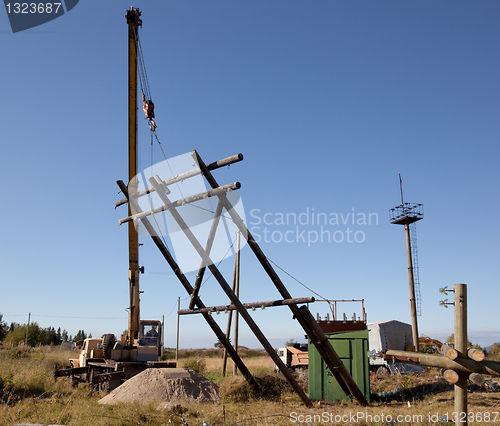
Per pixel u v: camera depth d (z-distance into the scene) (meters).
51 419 10.45
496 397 14.12
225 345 16.17
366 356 15.02
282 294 13.29
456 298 5.79
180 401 14.02
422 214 29.38
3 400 13.23
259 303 13.70
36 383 17.27
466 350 5.66
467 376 5.72
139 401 13.92
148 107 20.67
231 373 25.94
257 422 10.68
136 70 23.03
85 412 11.14
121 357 19.72
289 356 25.75
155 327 21.06
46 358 34.28
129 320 20.83
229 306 14.20
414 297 28.52
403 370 20.34
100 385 18.48
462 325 5.69
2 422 9.91
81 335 76.06
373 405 13.84
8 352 35.25
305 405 13.55
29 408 11.70
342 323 19.56
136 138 22.50
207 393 15.49
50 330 67.81
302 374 19.61
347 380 13.33
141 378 15.63
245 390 15.35
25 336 58.56
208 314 15.81
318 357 15.65
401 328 23.55
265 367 29.38
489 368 5.46
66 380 20.89
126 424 10.01
